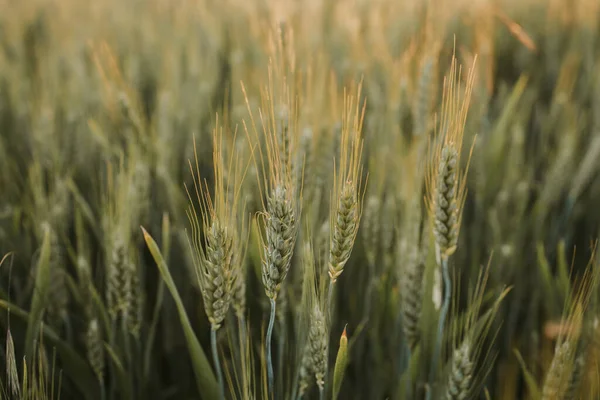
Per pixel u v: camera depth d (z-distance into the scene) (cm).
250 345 83
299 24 129
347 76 116
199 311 92
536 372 90
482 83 107
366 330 90
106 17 208
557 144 119
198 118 112
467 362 73
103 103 116
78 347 93
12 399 74
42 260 79
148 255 98
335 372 73
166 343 94
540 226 101
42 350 79
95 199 101
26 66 166
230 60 133
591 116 132
